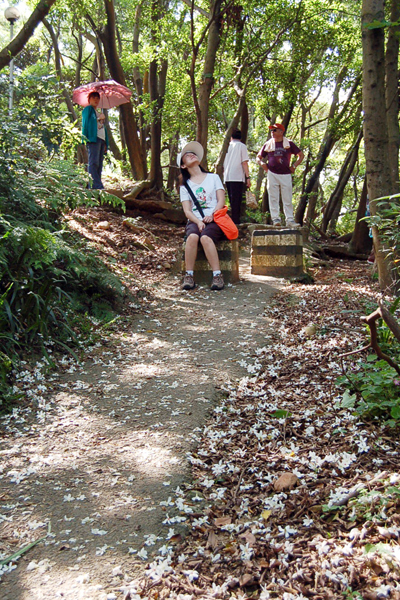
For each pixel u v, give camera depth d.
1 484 2.22
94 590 1.64
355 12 12.54
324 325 4.32
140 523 1.98
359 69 13.64
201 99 9.41
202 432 2.70
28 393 3.11
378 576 1.62
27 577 1.70
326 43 11.88
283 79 12.35
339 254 10.78
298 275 6.29
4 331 3.53
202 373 3.47
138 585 1.67
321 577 1.65
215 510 2.07
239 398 3.11
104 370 3.54
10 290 3.77
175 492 2.18
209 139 18.19
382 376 2.77
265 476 2.30
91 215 7.79
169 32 9.81
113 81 9.41
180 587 1.65
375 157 4.65
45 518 2.00
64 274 4.18
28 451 2.49
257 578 1.69
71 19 12.52
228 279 5.96
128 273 5.86
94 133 7.95
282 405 2.98
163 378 3.39
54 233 4.04
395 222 3.87
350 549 1.74
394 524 1.83
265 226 7.85
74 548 1.84
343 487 2.13
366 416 2.73
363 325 4.21
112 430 2.70
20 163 4.43
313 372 3.41
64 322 4.11
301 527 1.93
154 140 10.13
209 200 5.88
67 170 4.91
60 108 5.02
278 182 7.36
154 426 2.74
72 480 2.25
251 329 4.38
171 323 4.57
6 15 10.12
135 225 7.84
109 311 4.67
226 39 10.48
